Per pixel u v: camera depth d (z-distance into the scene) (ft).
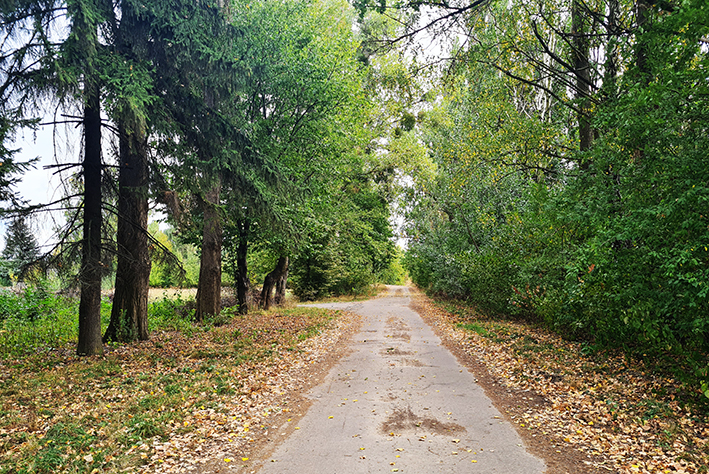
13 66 25.64
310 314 69.21
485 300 59.88
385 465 15.31
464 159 62.08
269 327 52.01
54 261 30.17
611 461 15.28
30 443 16.80
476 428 18.92
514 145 50.96
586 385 24.57
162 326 50.65
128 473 14.74
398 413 21.15
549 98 52.80
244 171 39.06
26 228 28.09
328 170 61.41
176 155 33.22
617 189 26.40
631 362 29.30
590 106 37.68
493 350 36.63
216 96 34.76
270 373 29.63
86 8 23.80
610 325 29.35
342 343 42.93
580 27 40.83
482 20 39.32
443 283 82.94
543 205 38.83
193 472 15.05
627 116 22.57
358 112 64.28
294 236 50.39
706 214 19.85
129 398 23.20
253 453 16.71
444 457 15.90
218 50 33.27
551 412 20.72
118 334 39.45
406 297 125.29
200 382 26.48
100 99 27.37
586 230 31.86
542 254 44.19
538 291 46.09
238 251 65.21
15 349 36.76
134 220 38.65
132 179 36.65
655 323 23.68
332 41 58.90
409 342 42.93
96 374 28.07
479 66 44.78
